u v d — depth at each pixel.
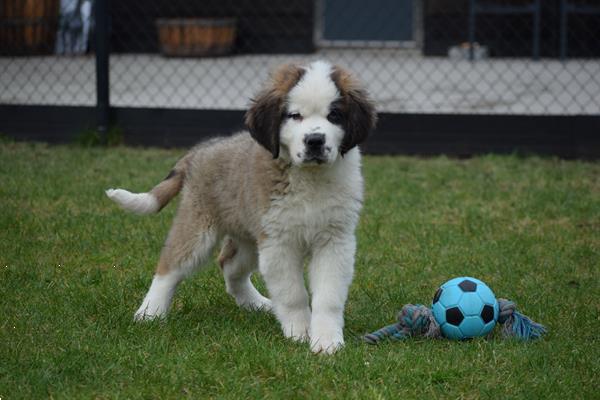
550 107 11.77
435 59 16.27
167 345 4.81
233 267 5.70
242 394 4.23
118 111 10.62
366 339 4.97
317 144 4.61
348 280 5.02
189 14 16.77
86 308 5.47
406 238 7.17
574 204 8.12
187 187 5.47
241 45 16.95
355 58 16.44
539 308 5.54
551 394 4.27
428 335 4.98
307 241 4.97
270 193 4.91
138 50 16.83
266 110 4.88
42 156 9.94
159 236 7.09
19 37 15.52
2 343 4.78
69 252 6.70
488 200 8.36
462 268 6.43
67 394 4.19
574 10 15.18
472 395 4.30
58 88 13.05
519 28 16.23
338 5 17.44
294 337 4.97
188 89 13.36
